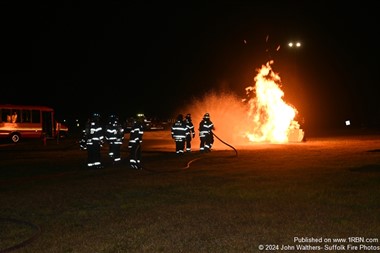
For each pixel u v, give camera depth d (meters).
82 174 14.08
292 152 20.52
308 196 9.61
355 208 8.46
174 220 7.80
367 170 13.69
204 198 9.67
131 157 15.23
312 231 6.97
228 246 6.34
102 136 15.67
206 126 21.05
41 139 34.69
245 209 8.52
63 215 8.40
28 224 7.84
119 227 7.44
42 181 12.77
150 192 10.58
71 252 6.23
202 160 17.61
